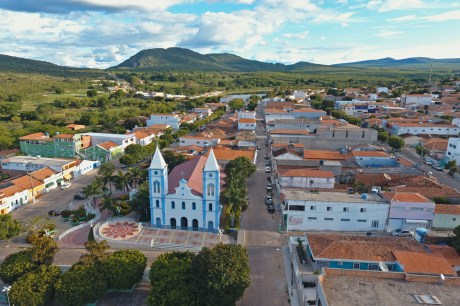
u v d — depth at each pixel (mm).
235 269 50781
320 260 59469
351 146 131875
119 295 57688
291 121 166875
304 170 93812
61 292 51781
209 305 49125
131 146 130500
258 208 90062
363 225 76312
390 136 151625
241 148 135375
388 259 58344
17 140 150625
